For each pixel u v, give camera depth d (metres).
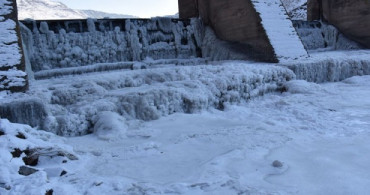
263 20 13.11
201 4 15.98
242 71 10.17
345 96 9.76
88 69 12.54
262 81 10.55
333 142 5.50
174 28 15.15
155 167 4.61
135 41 13.93
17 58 8.05
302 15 35.84
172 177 4.21
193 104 8.34
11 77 7.56
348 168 4.27
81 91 7.89
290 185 3.82
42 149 4.79
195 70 10.14
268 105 9.34
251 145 5.31
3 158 4.09
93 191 3.77
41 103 6.64
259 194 3.57
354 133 6.08
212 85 9.20
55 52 12.24
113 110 7.48
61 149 4.94
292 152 4.98
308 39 19.03
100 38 13.27
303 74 12.10
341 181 3.86
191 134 6.20
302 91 10.59
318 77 12.59
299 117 7.67
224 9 14.66
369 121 6.98
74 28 12.88
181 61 14.76
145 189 3.82
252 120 7.59
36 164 4.62
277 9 13.75
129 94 7.80
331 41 19.12
